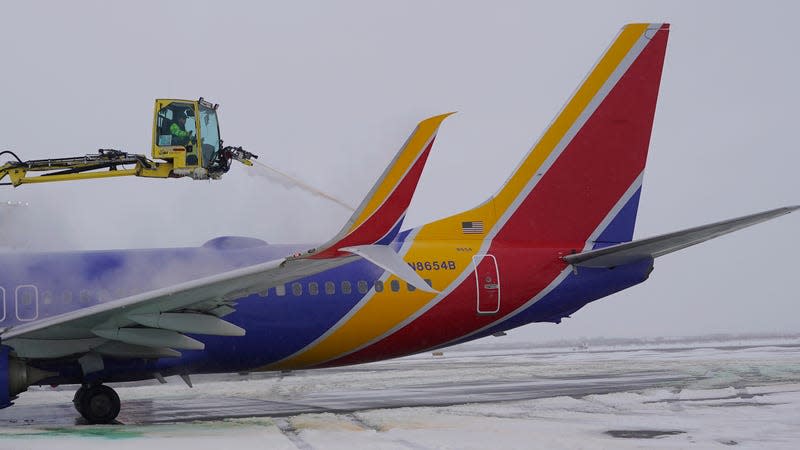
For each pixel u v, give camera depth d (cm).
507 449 1159
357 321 1727
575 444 1188
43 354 1462
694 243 1692
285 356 1734
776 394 1833
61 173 1731
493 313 1789
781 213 1551
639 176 1922
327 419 1520
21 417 1712
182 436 1258
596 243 1894
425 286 1322
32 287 1636
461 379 2431
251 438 1238
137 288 1672
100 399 1579
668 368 2630
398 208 1345
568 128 1895
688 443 1194
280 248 1780
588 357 3606
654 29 1934
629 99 1922
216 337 1659
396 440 1245
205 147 1798
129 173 1755
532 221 1867
